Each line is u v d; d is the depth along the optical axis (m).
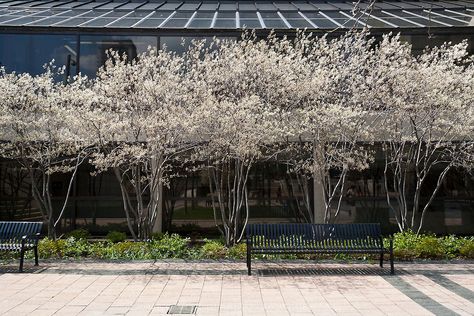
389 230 12.45
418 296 6.51
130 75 10.23
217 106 9.68
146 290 6.84
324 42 10.79
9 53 13.01
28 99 9.98
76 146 9.99
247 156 10.34
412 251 9.17
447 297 6.46
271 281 7.40
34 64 12.99
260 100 10.08
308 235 8.64
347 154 9.95
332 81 10.51
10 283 7.25
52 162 10.90
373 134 10.27
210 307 5.96
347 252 8.29
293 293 6.66
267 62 10.13
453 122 10.05
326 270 8.21
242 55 10.41
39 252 9.27
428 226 12.50
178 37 13.20
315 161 10.09
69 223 12.41
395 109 10.16
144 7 20.12
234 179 11.42
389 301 6.26
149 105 10.05
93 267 8.48
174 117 9.45
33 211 12.41
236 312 5.75
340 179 10.62
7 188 12.46
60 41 13.12
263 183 12.60
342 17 17.78
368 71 10.77
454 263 8.87
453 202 12.57
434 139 10.62
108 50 12.22
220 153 9.98
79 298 6.39
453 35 12.89
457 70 10.52
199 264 8.77
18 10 17.56
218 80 10.40
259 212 12.51
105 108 10.36
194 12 18.69
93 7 19.42
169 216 12.46
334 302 6.20
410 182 12.67
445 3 20.41
